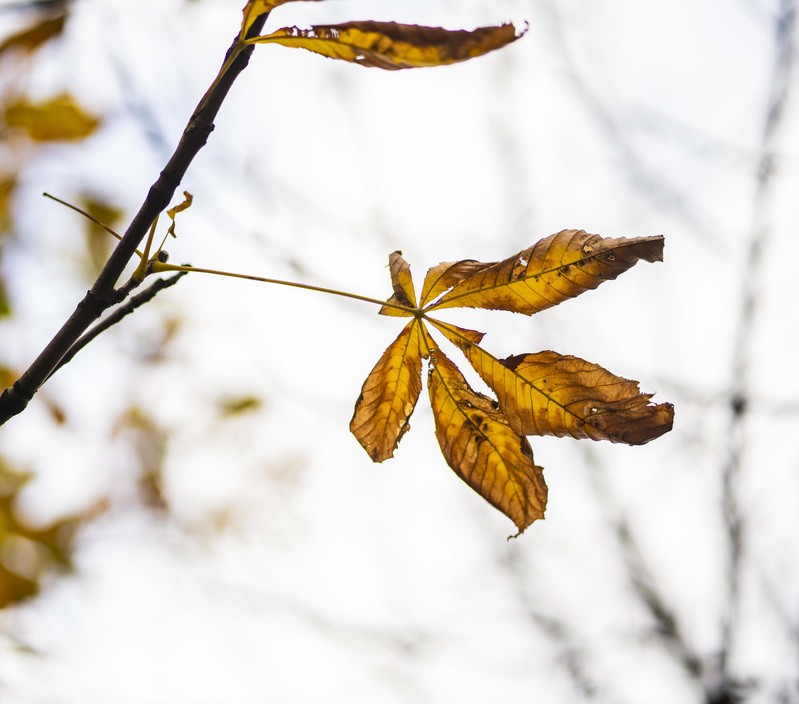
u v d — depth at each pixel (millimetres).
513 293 1229
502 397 1231
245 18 1159
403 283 1247
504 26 1130
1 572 1540
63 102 1471
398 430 1239
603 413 1224
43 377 1188
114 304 1191
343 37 1146
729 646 2996
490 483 1229
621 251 1215
